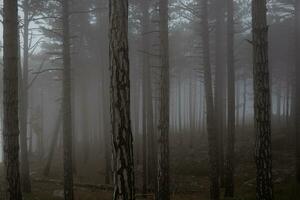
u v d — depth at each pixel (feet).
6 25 34.27
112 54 24.94
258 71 32.32
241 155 88.17
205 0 54.24
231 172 55.62
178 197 62.44
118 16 24.94
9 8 34.42
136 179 80.89
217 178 51.83
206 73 52.75
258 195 31.91
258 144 32.07
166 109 45.34
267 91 32.27
